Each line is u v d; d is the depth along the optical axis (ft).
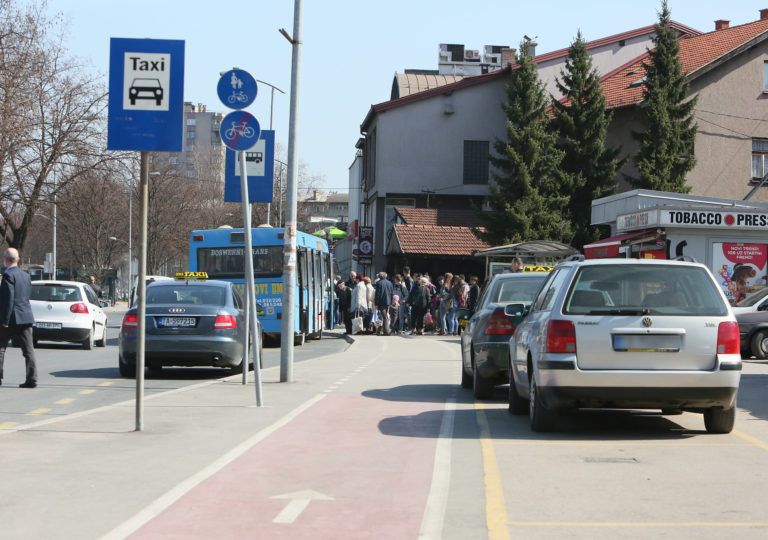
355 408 38.75
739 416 37.32
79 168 129.70
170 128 30.42
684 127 130.11
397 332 116.16
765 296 78.48
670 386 29.89
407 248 148.56
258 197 92.27
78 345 91.04
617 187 138.41
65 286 81.92
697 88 136.87
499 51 220.64
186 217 280.10
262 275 88.89
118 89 30.37
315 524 18.94
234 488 22.52
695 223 88.02
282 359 50.06
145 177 30.83
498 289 44.78
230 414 36.42
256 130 40.70
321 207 570.05
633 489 22.66
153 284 57.31
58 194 132.26
